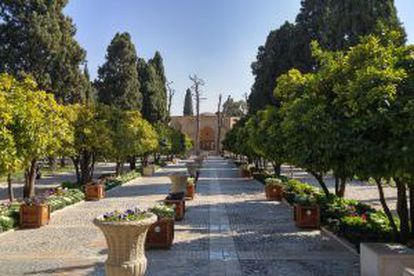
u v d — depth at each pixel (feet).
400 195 29.76
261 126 61.77
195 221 47.19
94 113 72.49
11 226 41.83
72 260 31.53
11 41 88.89
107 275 22.22
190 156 258.37
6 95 37.68
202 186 86.94
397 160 23.12
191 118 295.48
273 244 36.32
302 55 95.66
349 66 30.58
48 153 48.42
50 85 91.25
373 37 30.14
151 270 29.04
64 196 58.34
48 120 45.27
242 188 82.64
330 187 85.35
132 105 125.70
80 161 77.46
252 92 132.67
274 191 64.39
